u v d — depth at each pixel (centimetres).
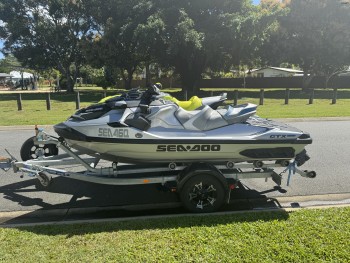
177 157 469
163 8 2706
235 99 1734
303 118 1304
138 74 6725
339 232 360
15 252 330
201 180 438
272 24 2689
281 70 5950
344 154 768
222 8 2788
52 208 483
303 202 498
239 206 485
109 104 482
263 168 502
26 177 609
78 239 355
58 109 1753
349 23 3156
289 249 327
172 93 3256
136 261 311
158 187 509
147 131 460
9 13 3741
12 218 451
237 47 2734
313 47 3241
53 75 7550
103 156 485
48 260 315
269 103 2069
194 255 320
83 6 3638
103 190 549
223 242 343
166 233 364
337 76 4416
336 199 509
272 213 417
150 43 2595
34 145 612
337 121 1251
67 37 3847
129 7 3023
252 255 319
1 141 913
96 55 3406
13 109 1761
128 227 383
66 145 505
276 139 467
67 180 594
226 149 465
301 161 493
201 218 406
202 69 3212
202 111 478
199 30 2634
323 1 3119
